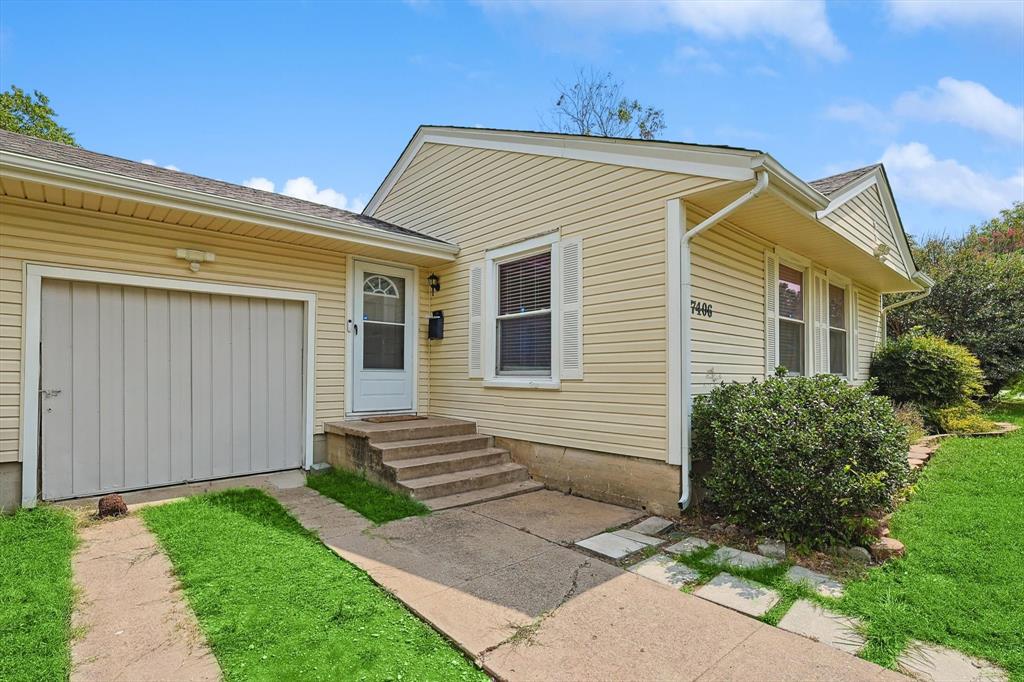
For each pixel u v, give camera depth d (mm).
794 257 7090
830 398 4324
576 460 5645
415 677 2373
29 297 4711
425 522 4547
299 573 3436
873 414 4191
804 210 5082
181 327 5660
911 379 9602
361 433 5934
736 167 4453
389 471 5473
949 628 2752
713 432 4602
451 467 5773
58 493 4867
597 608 3023
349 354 6867
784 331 7016
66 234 4898
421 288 7648
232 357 6000
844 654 2559
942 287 13117
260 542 3975
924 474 5773
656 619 2900
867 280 9398
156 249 5398
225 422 5938
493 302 6785
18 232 4668
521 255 6477
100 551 3791
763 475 4051
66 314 4965
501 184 6707
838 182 7105
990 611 2908
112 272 5133
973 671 2408
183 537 4031
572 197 5824
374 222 7680
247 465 6082
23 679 2297
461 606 3025
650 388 5023
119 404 5250
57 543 3879
